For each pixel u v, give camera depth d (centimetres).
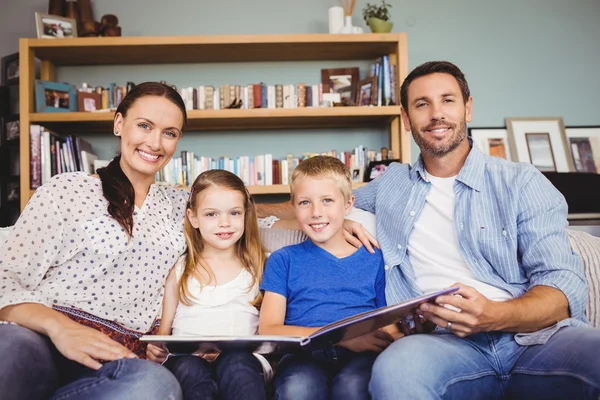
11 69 335
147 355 135
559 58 359
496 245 135
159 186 154
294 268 147
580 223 269
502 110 355
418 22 356
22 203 299
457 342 119
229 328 146
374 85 319
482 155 146
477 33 358
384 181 163
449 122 144
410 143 339
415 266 145
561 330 116
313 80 346
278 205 191
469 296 108
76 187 129
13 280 115
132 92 140
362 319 100
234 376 112
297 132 347
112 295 128
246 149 346
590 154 350
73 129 333
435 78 146
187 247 151
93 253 126
